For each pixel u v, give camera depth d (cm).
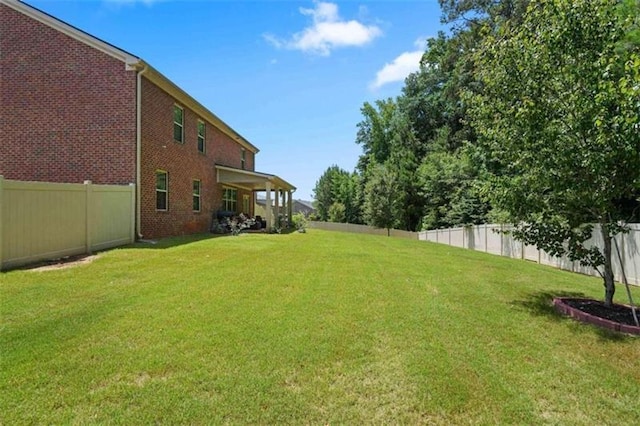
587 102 502
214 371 347
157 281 693
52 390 309
